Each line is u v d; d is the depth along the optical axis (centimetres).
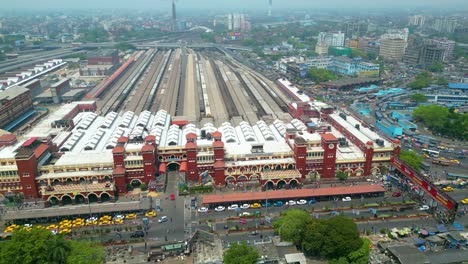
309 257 14775
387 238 16025
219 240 15750
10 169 19475
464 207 18550
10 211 17875
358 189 19550
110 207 18100
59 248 13125
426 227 16662
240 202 18825
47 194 18825
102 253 14075
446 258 14400
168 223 17400
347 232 14325
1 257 12912
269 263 14162
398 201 19100
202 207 18475
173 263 14650
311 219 15725
